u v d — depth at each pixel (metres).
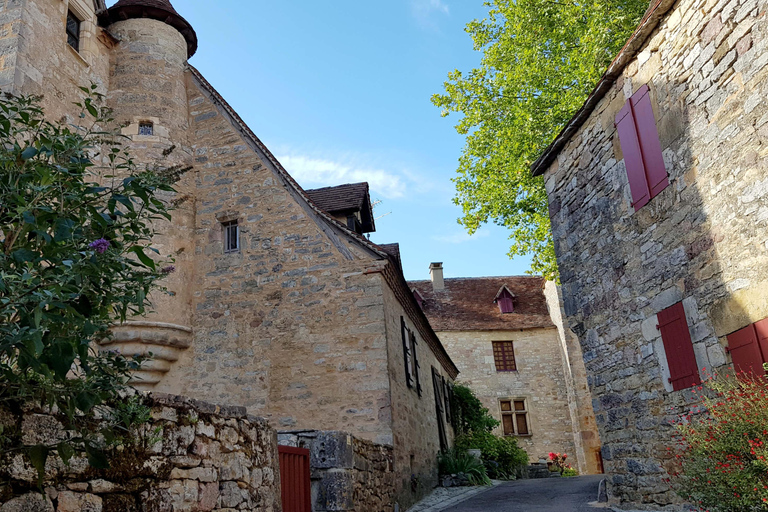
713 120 5.73
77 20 10.27
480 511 8.19
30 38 8.66
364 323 9.38
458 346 23.47
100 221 2.56
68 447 2.43
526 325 23.64
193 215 10.70
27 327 2.17
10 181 2.55
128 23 11.16
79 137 2.93
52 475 2.60
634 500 6.90
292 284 9.90
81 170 2.77
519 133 13.82
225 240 10.58
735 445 4.52
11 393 2.41
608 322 7.52
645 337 6.76
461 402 19.17
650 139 6.62
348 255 9.81
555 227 8.86
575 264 8.30
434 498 10.53
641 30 6.58
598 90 7.54
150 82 10.82
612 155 7.43
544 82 13.79
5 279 2.22
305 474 5.81
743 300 5.32
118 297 2.65
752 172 5.25
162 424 3.29
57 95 9.11
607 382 7.52
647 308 6.72
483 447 16.92
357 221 12.30
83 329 2.41
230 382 9.63
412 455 10.20
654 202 6.59
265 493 4.40
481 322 23.92
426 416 12.68
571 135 8.45
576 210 8.30
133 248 2.76
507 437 21.69
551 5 13.20
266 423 4.66
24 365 2.24
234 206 10.59
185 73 11.52
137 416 2.97
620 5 11.77
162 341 9.53
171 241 10.12
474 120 15.09
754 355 5.18
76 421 2.74
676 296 6.23
